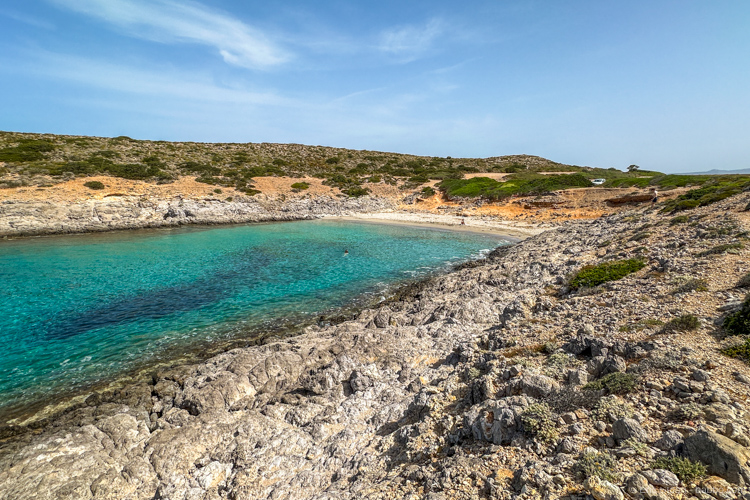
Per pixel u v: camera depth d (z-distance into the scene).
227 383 12.95
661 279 15.44
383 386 12.54
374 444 9.61
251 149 119.56
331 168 104.44
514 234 50.72
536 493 6.22
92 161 72.75
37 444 10.59
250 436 10.41
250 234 52.78
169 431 10.82
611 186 63.78
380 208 76.94
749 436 6.21
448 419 9.27
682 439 6.50
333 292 27.42
